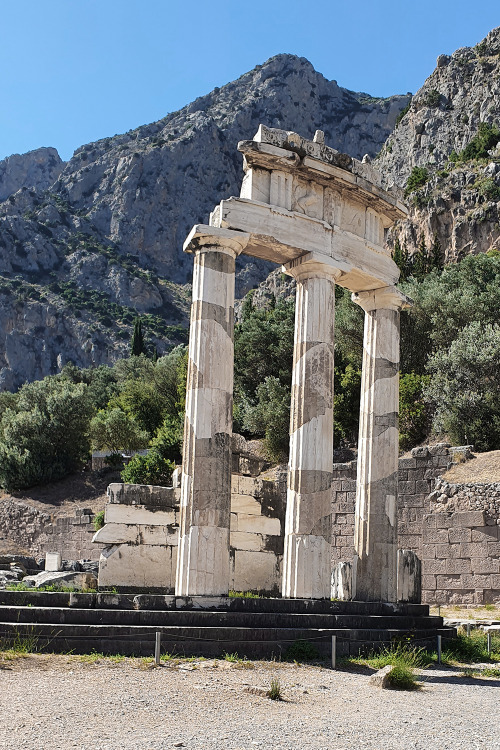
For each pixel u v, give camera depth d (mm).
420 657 18094
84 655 14375
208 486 17969
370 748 9656
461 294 60250
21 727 9438
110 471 61438
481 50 182375
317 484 19703
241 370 62875
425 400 49625
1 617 14984
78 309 197625
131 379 88375
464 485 33094
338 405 53344
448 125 170625
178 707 11234
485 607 31000
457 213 106875
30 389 73375
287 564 19500
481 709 12984
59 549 53562
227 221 19359
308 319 20656
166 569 22453
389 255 23125
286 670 15234
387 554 21609
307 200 20984
